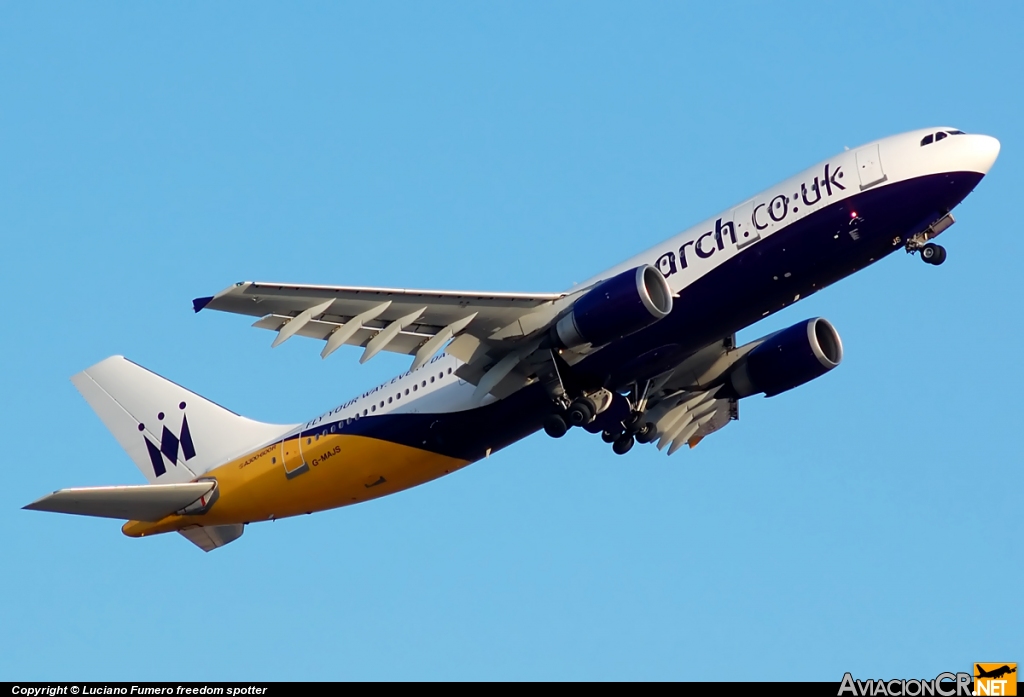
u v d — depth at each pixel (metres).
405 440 108.75
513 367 103.75
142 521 115.56
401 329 100.31
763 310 101.75
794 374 116.12
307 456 112.31
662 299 98.38
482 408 106.69
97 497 109.50
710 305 100.81
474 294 98.06
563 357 104.44
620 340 102.75
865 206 97.94
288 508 115.06
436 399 108.12
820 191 99.06
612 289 98.06
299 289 92.38
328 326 98.88
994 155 98.44
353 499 114.06
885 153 98.50
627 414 111.12
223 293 90.44
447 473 112.31
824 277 100.38
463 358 103.69
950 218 100.38
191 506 115.44
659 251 104.06
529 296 100.00
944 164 97.56
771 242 99.38
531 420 108.06
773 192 101.12
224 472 116.00
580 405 105.88
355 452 110.56
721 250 100.81
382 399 110.62
